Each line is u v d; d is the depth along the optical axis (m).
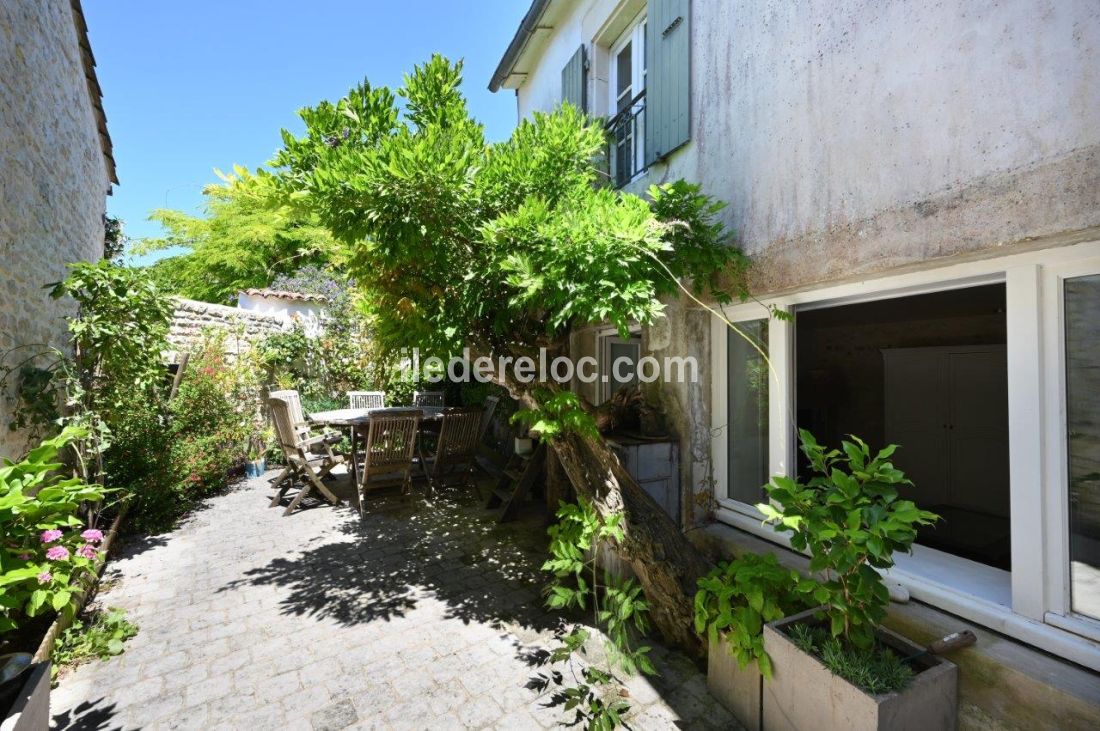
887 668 1.75
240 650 2.74
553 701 2.30
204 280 13.99
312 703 2.29
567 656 2.50
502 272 2.80
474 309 3.21
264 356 7.94
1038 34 1.54
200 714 2.22
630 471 3.27
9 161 3.21
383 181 2.49
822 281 2.35
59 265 4.21
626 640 2.53
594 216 2.48
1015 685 1.66
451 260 3.13
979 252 1.74
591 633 2.91
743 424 3.31
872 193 2.07
